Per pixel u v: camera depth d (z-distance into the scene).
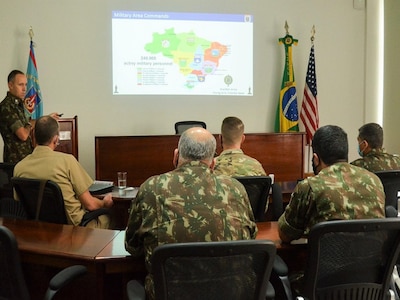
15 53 5.01
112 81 5.21
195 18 5.31
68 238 1.85
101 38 5.15
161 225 1.49
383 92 5.63
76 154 4.09
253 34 5.43
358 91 5.74
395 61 5.43
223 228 1.50
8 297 1.53
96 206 2.65
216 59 5.38
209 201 1.52
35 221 2.13
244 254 1.34
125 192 3.02
